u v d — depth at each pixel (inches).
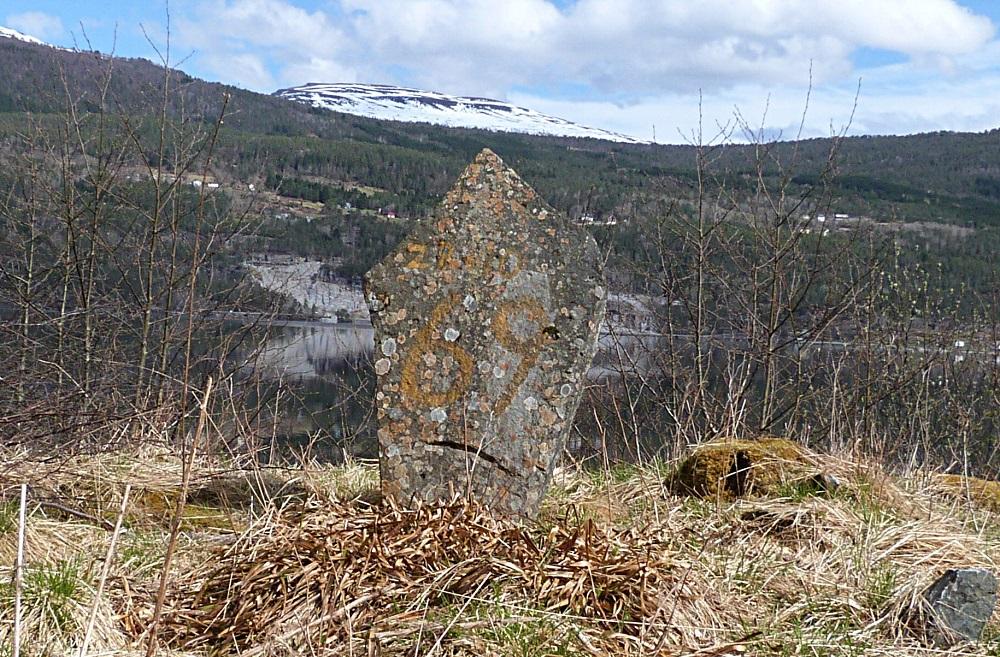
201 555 169.6
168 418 275.6
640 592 140.9
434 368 184.9
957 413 335.0
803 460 225.0
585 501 207.3
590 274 186.7
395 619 132.7
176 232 362.0
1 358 257.9
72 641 126.1
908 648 139.9
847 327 355.9
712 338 383.6
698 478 219.6
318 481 226.8
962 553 175.5
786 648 136.8
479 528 154.8
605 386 339.9
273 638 131.3
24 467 201.8
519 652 127.8
